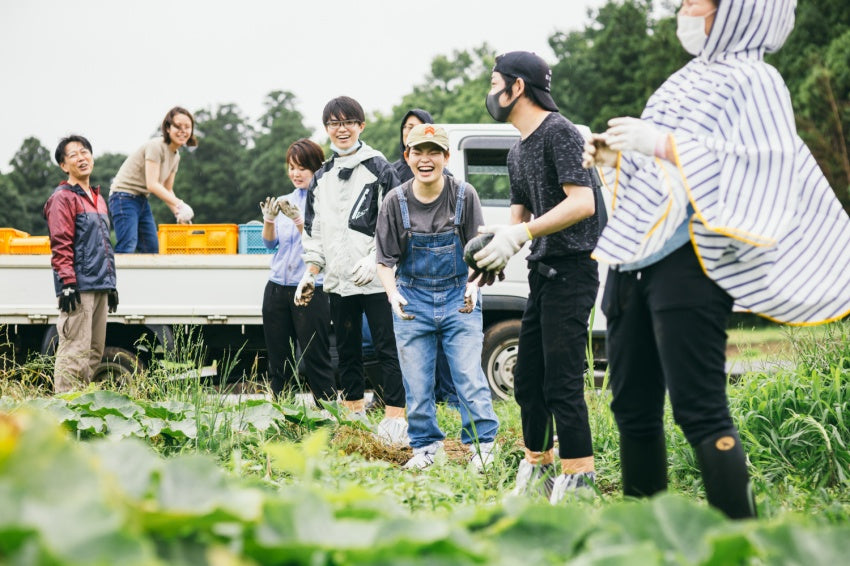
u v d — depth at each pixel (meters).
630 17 37.31
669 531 2.00
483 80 56.25
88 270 7.05
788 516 2.77
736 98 2.83
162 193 8.48
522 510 2.04
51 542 1.43
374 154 6.13
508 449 5.25
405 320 5.20
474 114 52.38
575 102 39.81
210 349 8.37
